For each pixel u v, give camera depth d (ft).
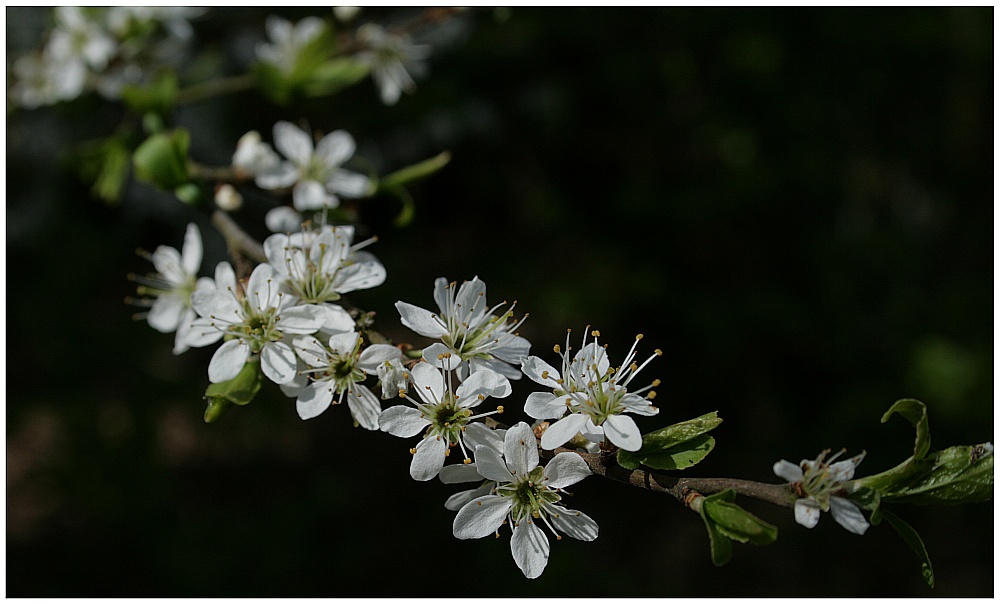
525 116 2.97
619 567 2.64
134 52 1.55
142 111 1.44
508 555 2.60
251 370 1.20
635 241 3.14
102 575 2.32
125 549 2.35
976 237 3.23
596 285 3.02
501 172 3.16
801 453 2.85
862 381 2.94
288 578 2.46
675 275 3.10
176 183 1.34
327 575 2.52
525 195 3.23
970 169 3.23
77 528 2.41
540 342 3.03
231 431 2.74
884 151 3.19
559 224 3.16
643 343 3.02
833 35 2.94
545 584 2.53
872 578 2.72
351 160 1.60
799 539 2.77
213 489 2.64
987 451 1.14
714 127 3.03
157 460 2.44
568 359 1.17
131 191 2.19
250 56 2.00
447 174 3.19
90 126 1.94
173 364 2.64
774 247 3.12
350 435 2.87
